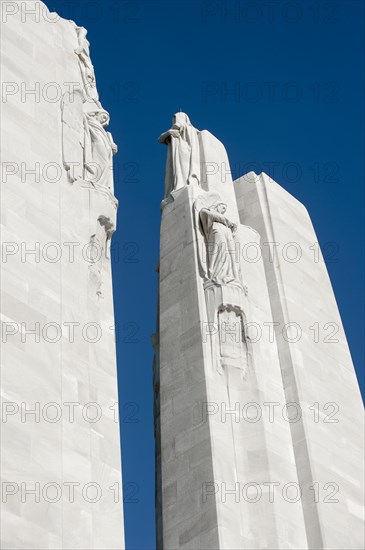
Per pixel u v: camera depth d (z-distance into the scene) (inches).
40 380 943.0
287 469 1116.5
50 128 1154.7
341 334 1365.7
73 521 893.8
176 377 1144.2
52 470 901.8
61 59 1252.5
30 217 1044.5
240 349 1175.0
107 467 977.5
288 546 1045.2
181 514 1043.9
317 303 1359.5
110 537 934.4
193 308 1183.6
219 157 1421.0
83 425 962.1
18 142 1089.4
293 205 1473.9
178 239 1263.5
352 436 1231.5
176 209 1295.5
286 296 1299.2
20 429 895.1
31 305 982.4
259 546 1032.2
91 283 1097.4
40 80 1180.5
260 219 1392.7
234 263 1237.7
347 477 1167.0
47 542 856.9
